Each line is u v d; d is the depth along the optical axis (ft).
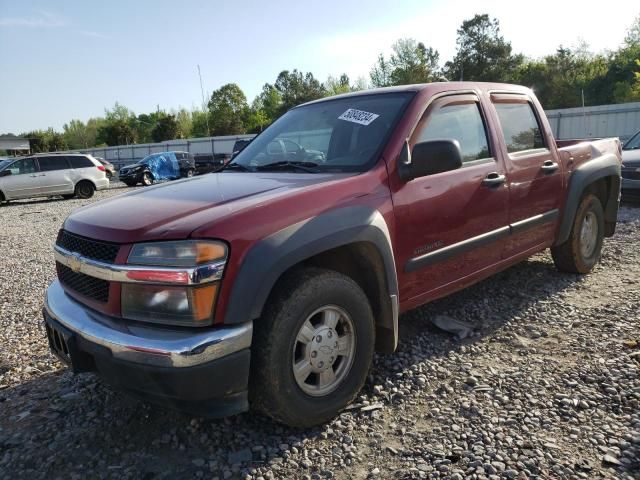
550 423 8.63
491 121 12.61
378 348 10.24
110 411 9.79
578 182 15.15
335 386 9.01
